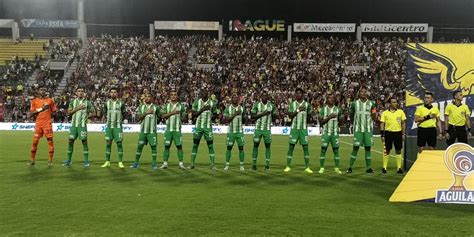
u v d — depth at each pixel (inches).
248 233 255.1
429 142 474.0
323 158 500.4
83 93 522.9
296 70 1581.0
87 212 297.7
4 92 1440.7
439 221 283.9
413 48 513.7
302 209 313.1
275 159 635.5
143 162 573.6
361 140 502.3
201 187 391.9
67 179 424.8
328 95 506.0
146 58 1653.5
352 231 261.6
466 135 480.1
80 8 1787.6
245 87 1485.0
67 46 1720.0
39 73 1557.6
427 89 508.7
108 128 513.7
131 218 284.0
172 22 1830.7
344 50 1701.5
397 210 312.2
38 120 520.1
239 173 480.1
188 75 1555.1
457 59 504.4
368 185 411.8
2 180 416.2
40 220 277.6
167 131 509.4
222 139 1021.2
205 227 265.9
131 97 1390.3
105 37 1802.4
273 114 516.4
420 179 338.0
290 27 1811.0
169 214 294.8
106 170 488.1
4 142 844.0
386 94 1381.6
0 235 246.5
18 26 1838.1
